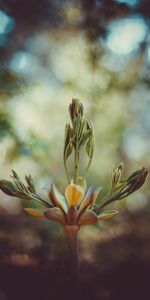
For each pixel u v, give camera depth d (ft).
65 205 0.89
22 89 2.22
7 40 2.94
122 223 3.20
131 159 4.82
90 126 0.92
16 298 1.43
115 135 3.74
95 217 0.88
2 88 2.14
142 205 4.06
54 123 3.62
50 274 1.62
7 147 1.96
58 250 1.82
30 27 2.80
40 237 1.98
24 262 1.75
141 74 2.90
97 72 2.78
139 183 0.90
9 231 2.46
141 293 1.51
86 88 2.85
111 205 3.88
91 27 2.48
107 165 4.81
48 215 0.89
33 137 1.97
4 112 1.99
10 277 1.58
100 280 1.62
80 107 0.92
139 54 2.82
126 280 1.61
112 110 3.33
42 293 1.47
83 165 4.22
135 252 2.07
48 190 0.91
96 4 2.35
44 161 2.05
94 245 2.31
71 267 0.91
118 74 2.84
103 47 2.59
